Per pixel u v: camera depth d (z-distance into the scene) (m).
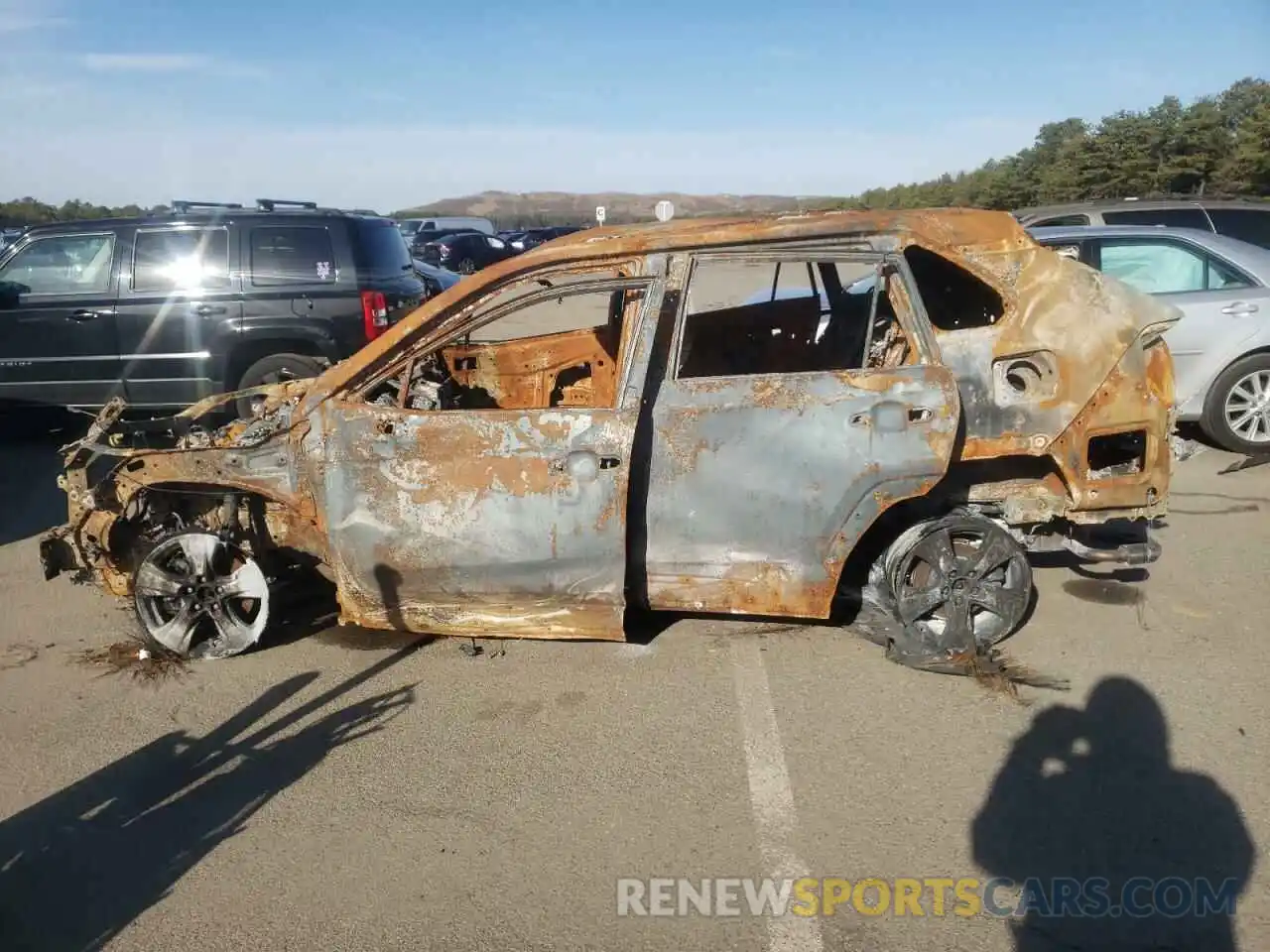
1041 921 2.78
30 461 8.55
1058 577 5.32
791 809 3.32
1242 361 7.22
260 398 6.23
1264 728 3.73
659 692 4.12
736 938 2.76
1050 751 3.62
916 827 3.21
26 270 8.36
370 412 4.12
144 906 2.95
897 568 4.25
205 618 4.56
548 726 3.89
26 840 3.29
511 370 5.72
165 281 8.23
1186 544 5.71
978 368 4.07
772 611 4.15
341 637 4.77
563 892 2.96
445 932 2.80
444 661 4.48
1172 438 4.38
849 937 2.75
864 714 3.91
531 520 4.04
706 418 4.03
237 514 4.52
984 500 4.36
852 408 3.96
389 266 8.72
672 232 4.10
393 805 3.41
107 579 4.59
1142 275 7.50
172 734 3.94
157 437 4.95
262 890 3.01
